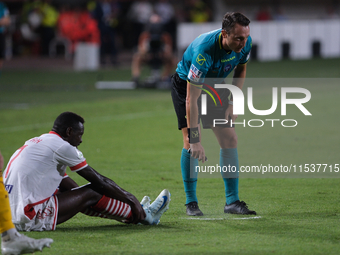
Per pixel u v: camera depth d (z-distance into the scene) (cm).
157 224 1474
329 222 1468
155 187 1961
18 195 1345
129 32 9775
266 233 1360
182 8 9069
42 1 8856
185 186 1617
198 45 1497
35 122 3488
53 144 1368
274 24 8388
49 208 1373
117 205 1418
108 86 5444
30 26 8731
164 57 5412
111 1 8644
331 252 1202
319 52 8962
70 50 8669
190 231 1391
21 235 1157
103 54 7556
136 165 2350
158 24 5416
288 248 1231
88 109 4078
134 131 3219
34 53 8912
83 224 1475
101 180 1390
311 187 1930
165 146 2780
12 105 4253
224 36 1454
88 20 8081
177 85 1614
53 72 6800
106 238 1321
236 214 1581
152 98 4697
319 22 8894
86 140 2947
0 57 4756
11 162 1384
